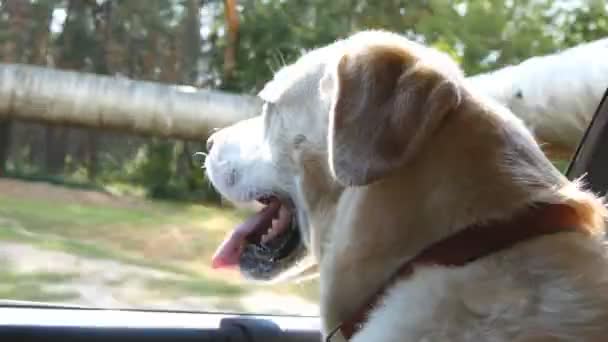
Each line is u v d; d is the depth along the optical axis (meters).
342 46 1.36
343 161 1.20
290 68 1.40
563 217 1.21
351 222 1.27
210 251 1.52
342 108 1.21
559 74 1.60
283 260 1.45
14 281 1.43
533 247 1.18
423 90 1.19
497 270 1.17
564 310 1.14
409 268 1.22
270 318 1.49
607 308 1.15
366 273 1.25
